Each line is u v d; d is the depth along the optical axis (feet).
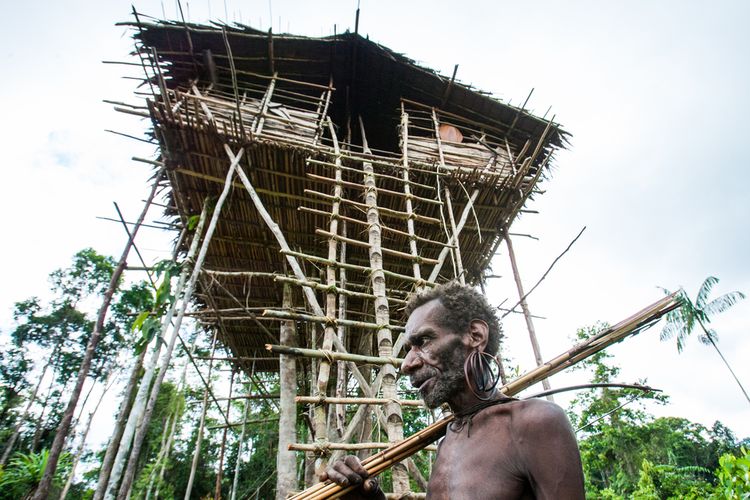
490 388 4.37
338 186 18.63
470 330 4.57
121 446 11.80
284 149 19.25
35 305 84.23
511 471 3.59
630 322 5.04
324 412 10.78
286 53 25.32
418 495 9.78
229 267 25.54
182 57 23.32
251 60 24.97
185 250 23.79
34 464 31.86
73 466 47.19
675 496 51.75
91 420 63.62
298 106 29.45
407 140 23.50
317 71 27.09
